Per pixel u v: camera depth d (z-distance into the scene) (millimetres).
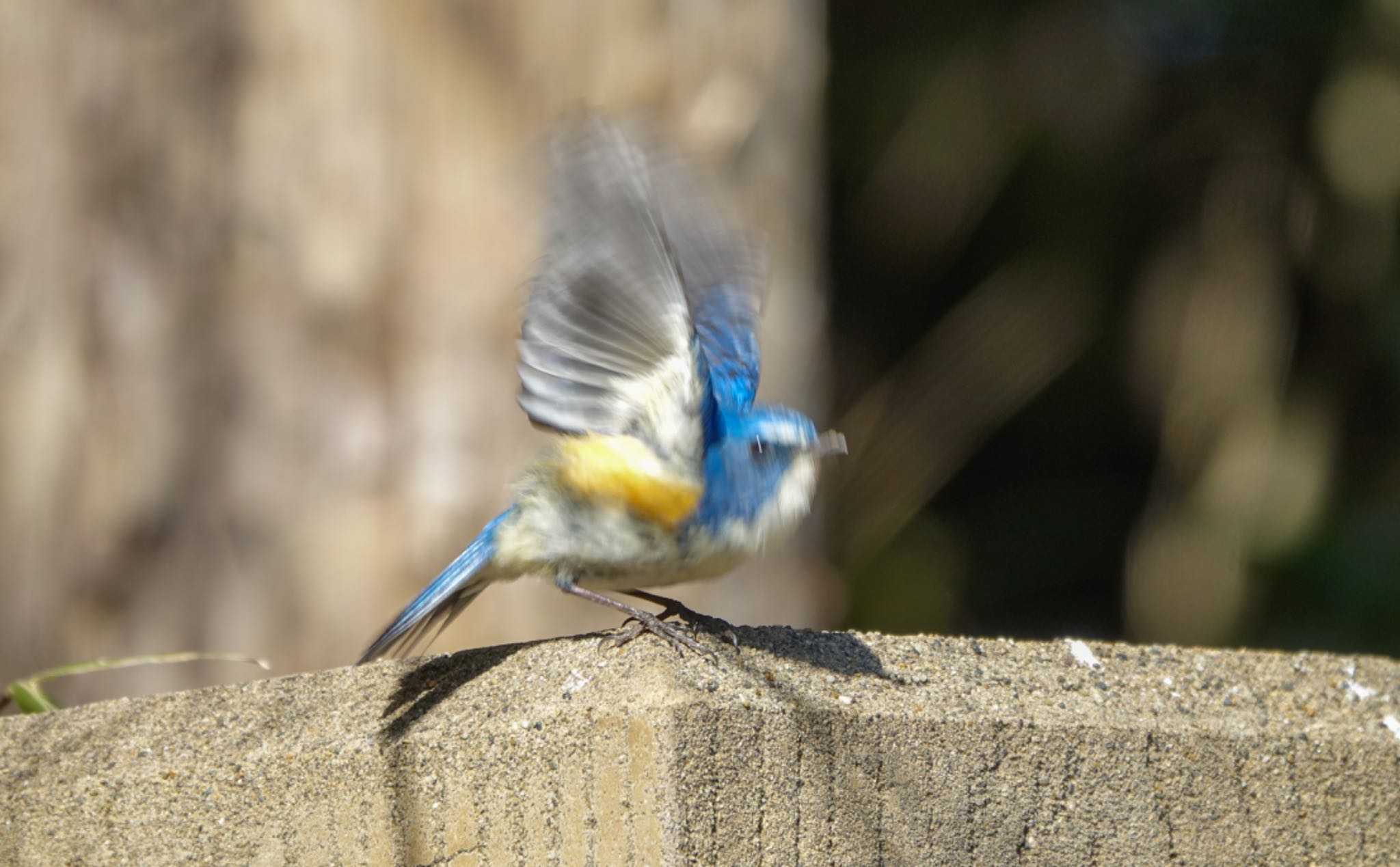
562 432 6473
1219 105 22266
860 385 24828
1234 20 22234
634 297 6070
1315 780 6090
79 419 12227
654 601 6887
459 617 11781
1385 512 21156
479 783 5543
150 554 12062
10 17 12477
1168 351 22219
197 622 11945
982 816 5645
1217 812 5969
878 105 23938
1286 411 21391
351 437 11852
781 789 5305
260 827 5855
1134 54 22969
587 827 5336
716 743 5227
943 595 23891
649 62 12195
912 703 5680
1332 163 21156
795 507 6672
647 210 5910
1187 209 22531
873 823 5453
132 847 5941
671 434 6316
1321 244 21359
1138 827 5859
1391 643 20547
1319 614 20922
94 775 6008
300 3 11992
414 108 11906
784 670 5816
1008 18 23672
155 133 12156
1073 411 24953
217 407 12008
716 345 7316
